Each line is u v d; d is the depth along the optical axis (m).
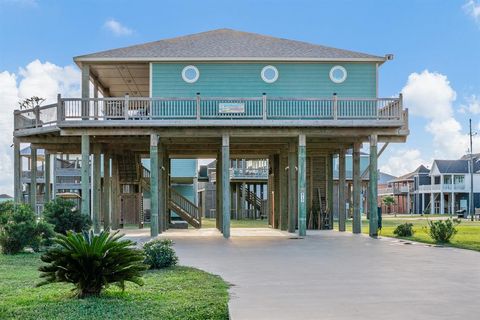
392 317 6.49
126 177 28.05
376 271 10.59
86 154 19.48
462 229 27.64
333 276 9.90
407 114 19.98
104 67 21.81
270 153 27.48
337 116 19.52
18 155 21.52
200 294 8.05
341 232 23.03
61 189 41.09
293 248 15.65
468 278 9.64
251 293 8.12
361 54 21.33
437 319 6.39
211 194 51.56
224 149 19.69
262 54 20.88
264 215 45.69
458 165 71.69
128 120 19.16
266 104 19.39
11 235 14.45
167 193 26.53
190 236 20.81
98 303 7.42
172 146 25.45
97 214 22.48
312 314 6.64
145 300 7.64
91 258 7.95
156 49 21.34
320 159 25.41
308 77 21.16
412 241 18.14
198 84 20.94
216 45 22.03
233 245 16.73
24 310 7.00
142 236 20.73
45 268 7.95
